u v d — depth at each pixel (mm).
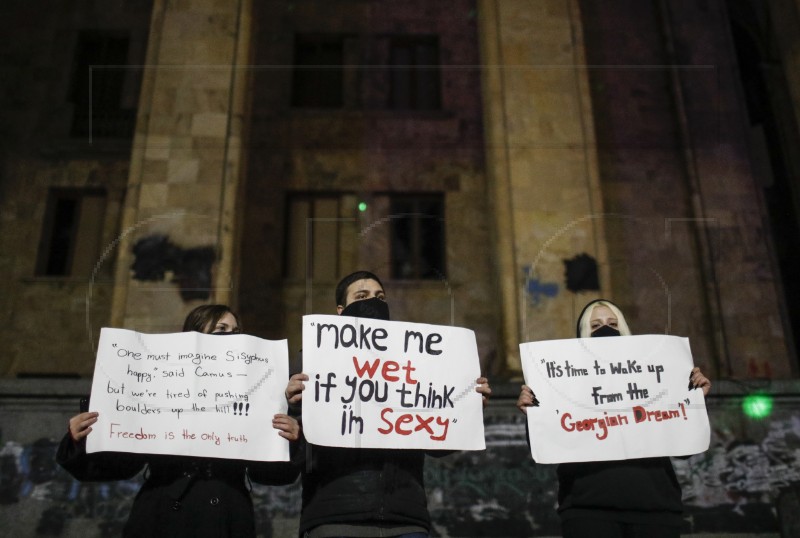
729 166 13117
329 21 14891
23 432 6207
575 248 9695
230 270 9641
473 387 3260
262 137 13875
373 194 13680
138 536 2795
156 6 10859
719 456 6383
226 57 10664
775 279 12375
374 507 2840
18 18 14523
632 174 13242
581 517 3150
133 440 2926
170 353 3115
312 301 12922
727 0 14680
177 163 10062
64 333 12523
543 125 10391
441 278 13102
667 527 3107
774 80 11906
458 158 13914
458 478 6316
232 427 3000
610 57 14094
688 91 13641
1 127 13758
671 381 3438
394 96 14656
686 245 12758
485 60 10969
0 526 5961
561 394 3381
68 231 13352
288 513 6047
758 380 6664
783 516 5879
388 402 3121
